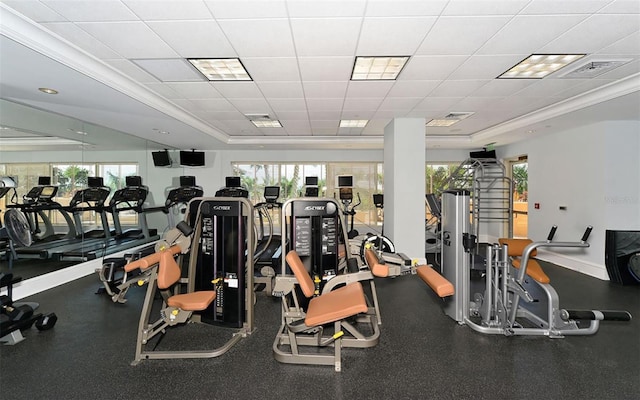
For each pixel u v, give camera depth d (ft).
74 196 17.75
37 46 8.02
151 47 8.96
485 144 23.39
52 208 16.40
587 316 8.90
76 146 17.81
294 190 27.73
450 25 7.86
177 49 9.09
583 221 16.52
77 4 6.88
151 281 8.33
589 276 15.71
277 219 27.78
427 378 7.29
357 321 10.32
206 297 8.58
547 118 15.25
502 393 6.76
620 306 11.78
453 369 7.64
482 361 7.99
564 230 17.78
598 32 8.15
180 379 7.26
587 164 16.28
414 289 13.82
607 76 11.06
